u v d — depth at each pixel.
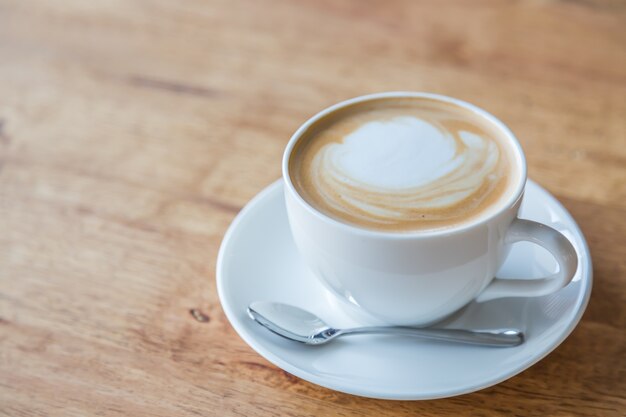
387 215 0.33
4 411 0.33
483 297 0.36
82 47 0.55
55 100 0.51
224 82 0.52
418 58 0.53
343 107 0.38
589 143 0.46
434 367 0.33
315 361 0.33
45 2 0.60
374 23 0.57
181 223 0.42
